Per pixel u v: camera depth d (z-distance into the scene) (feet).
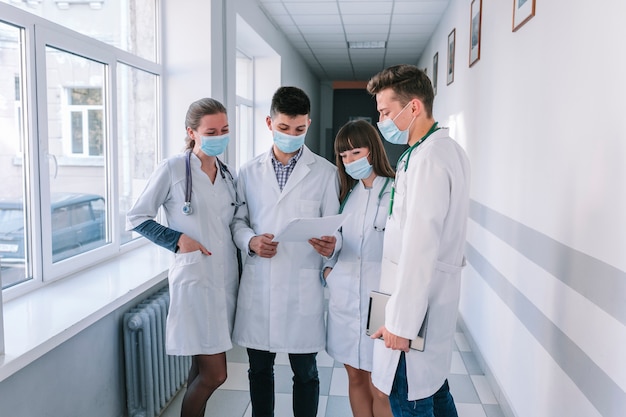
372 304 5.03
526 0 7.56
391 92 4.89
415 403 4.87
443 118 16.75
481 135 10.82
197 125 5.92
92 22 8.33
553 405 6.09
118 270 8.04
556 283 6.08
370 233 6.08
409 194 4.71
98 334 6.82
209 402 8.50
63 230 7.73
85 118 8.25
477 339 10.73
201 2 10.84
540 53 6.95
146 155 10.86
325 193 6.49
